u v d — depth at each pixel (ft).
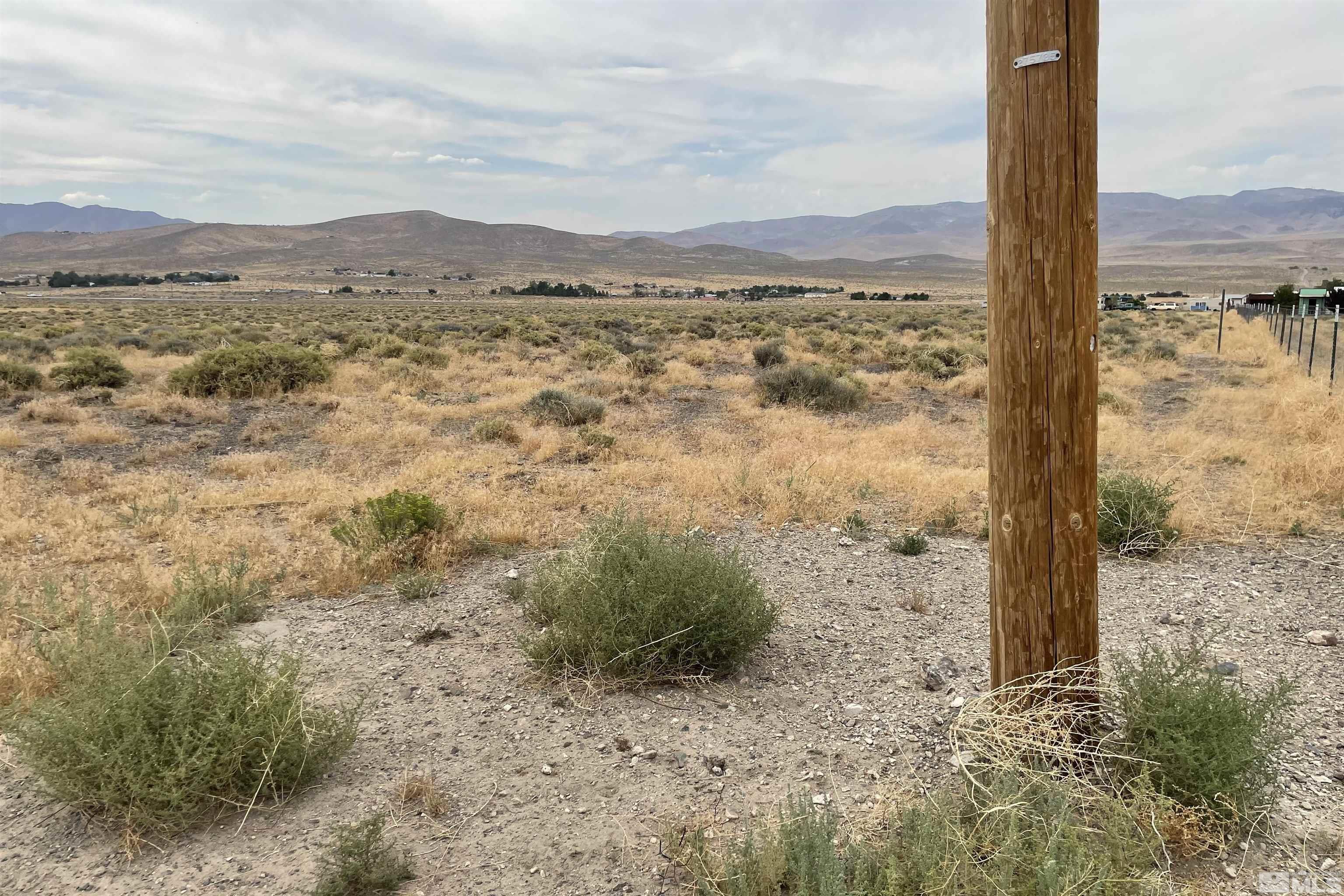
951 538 26.96
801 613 19.93
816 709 14.94
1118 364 83.82
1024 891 8.68
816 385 61.41
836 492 31.78
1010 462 11.07
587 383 67.26
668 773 12.85
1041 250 10.40
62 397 61.11
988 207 10.97
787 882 9.87
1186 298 420.77
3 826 11.62
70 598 20.52
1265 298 210.79
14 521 27.35
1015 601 11.34
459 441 46.37
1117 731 11.75
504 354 96.48
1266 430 43.55
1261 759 10.90
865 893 8.98
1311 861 10.13
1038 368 10.67
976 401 64.90
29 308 289.33
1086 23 10.00
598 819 11.70
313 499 32.07
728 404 60.03
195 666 13.01
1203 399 59.06
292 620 19.93
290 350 69.36
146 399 58.90
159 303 392.27
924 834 9.48
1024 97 10.23
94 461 40.88
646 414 55.77
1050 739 10.73
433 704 15.46
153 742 11.56
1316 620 18.56
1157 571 22.50
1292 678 15.46
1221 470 35.65
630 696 15.61
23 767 13.12
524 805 12.11
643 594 16.38
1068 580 11.06
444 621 19.77
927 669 16.02
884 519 29.04
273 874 10.56
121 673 12.28
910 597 21.13
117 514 29.30
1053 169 10.22
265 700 12.36
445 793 12.46
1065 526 10.93
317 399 62.34
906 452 42.06
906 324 154.92
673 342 125.70
